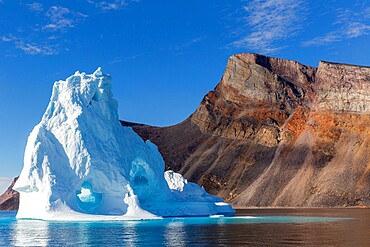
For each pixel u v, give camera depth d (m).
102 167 63.72
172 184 85.94
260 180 199.12
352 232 43.97
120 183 64.12
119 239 37.53
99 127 66.75
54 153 63.62
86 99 67.88
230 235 40.72
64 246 33.56
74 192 61.81
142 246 32.94
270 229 47.44
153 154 77.75
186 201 78.81
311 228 49.47
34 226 52.53
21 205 69.19
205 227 49.94
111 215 61.84
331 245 33.09
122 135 71.25
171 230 45.84
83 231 45.25
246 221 62.41
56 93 69.50
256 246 32.56
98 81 69.69
